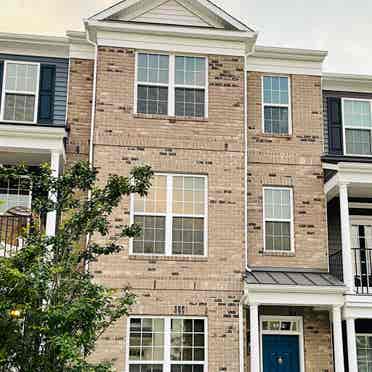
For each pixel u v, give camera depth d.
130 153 14.30
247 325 14.16
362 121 16.77
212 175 14.48
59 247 9.07
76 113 15.10
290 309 14.52
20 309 7.89
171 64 15.05
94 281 13.37
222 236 14.15
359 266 15.84
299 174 15.50
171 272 13.76
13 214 12.83
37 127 13.71
